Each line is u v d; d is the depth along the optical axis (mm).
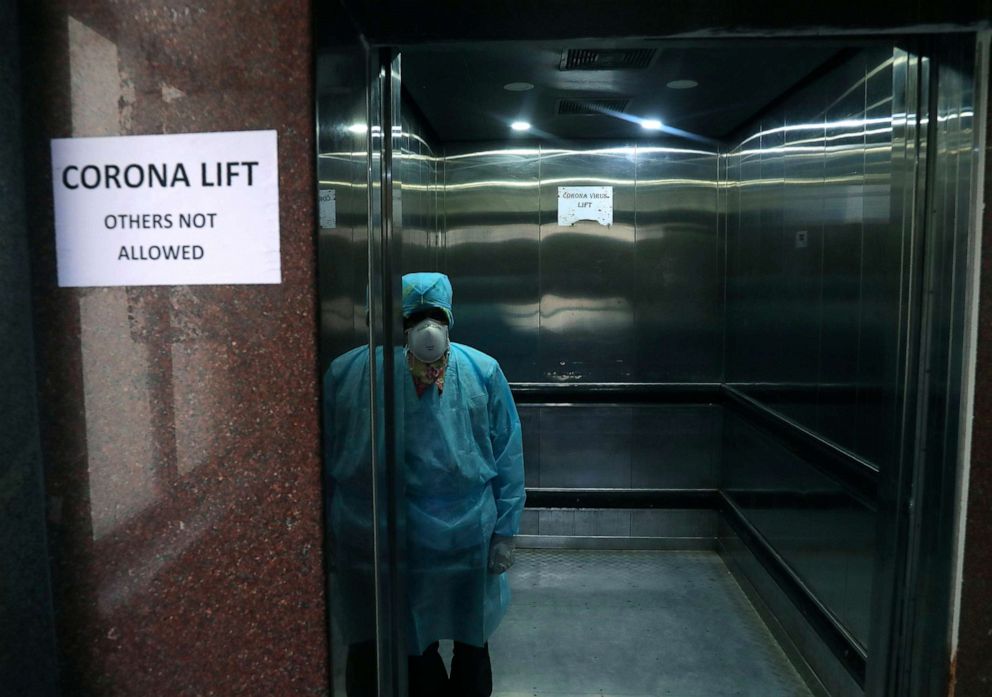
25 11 1278
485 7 1453
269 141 1269
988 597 1558
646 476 4543
